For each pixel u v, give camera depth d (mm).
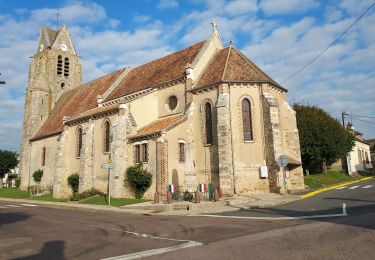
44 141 41250
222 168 24297
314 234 9742
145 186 25516
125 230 12531
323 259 7078
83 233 12055
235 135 25562
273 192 24891
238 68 27672
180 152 26297
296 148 28109
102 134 30672
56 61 50219
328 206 17031
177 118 27609
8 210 22188
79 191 30797
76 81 51969
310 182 32469
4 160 60625
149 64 36375
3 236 11805
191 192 25281
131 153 27406
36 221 16078
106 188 29062
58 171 33906
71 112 40219
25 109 50312
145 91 31141
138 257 8031
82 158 31125
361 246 8000
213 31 32156
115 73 40250
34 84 48000
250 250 8117
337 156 41531
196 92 27828
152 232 11875
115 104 31906
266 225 12172
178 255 8016
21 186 44781
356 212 14188
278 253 7711
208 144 26500
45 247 9727
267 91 26656
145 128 28688
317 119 40219
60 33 51562
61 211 21328
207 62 30312
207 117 27172
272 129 25328
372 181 33812
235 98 26250
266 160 25656
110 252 8766
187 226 12961
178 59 32562
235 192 24656
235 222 13398
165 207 20094
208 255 7844
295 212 15672
